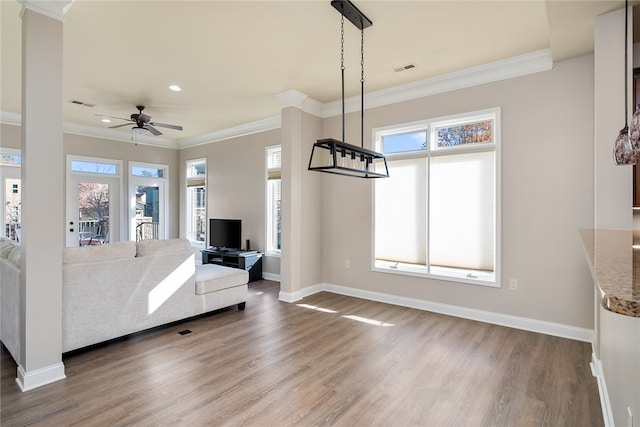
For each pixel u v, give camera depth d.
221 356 2.94
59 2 2.43
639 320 1.06
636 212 2.77
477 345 3.15
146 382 2.49
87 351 3.02
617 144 1.86
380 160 4.64
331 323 3.76
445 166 4.13
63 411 2.13
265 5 2.61
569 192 3.32
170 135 7.23
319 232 5.15
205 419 2.07
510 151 3.62
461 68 3.80
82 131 6.40
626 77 2.34
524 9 2.66
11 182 5.54
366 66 3.74
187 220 7.74
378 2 2.57
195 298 3.77
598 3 2.37
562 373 2.62
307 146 4.89
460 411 2.16
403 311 4.18
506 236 3.65
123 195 6.97
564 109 3.34
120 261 3.15
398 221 4.50
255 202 6.29
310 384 2.48
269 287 5.46
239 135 6.53
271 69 3.83
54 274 2.48
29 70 2.33
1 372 2.60
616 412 1.62
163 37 3.11
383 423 2.04
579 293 3.27
